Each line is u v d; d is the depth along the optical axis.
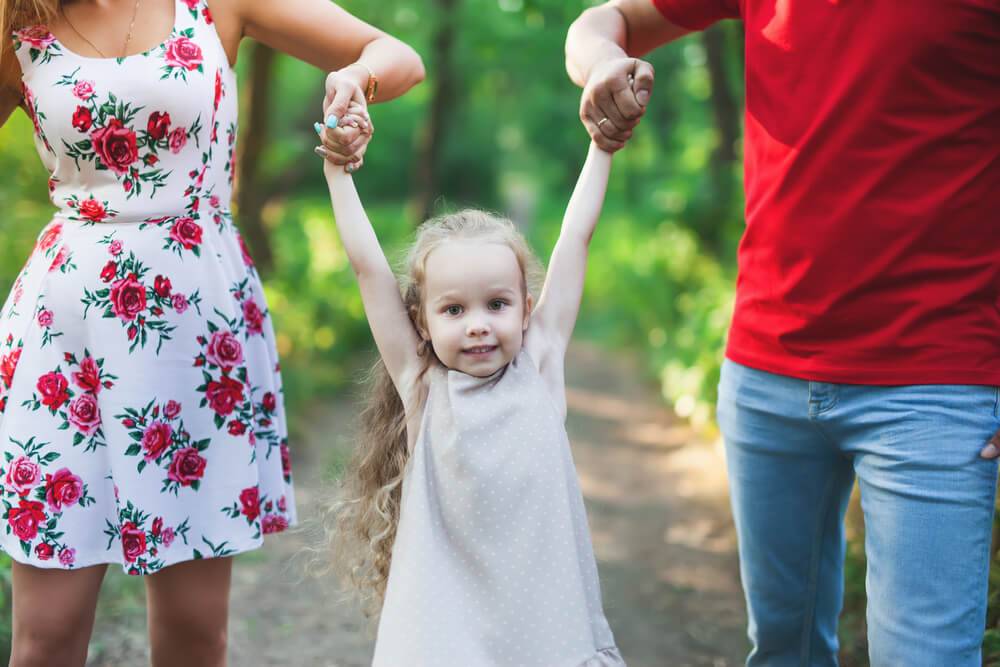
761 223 2.62
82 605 2.59
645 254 15.92
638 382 11.95
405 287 2.58
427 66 15.46
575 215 2.61
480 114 31.88
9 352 2.56
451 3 14.52
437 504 2.32
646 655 4.22
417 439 2.37
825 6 2.44
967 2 2.28
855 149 2.41
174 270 2.56
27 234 6.49
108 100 2.47
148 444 2.54
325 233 13.69
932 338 2.38
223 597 2.75
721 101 11.83
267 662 4.04
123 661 3.90
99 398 2.54
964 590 2.33
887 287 2.42
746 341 2.72
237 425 2.65
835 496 2.75
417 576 2.24
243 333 2.69
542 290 2.57
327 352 10.34
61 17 2.53
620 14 3.04
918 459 2.37
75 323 2.53
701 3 2.96
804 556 2.82
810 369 2.54
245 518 2.67
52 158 2.57
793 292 2.55
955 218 2.36
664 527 6.12
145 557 2.54
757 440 2.73
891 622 2.42
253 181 10.39
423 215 16.19
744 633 4.46
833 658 2.95
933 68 2.32
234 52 2.72
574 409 10.14
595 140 2.64
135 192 2.54
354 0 14.09
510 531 2.27
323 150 2.51
